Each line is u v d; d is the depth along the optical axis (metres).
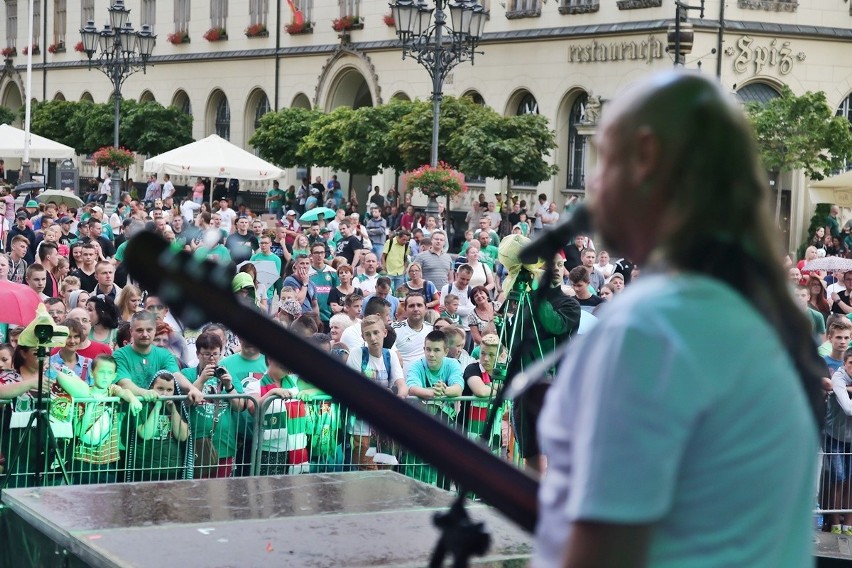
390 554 3.61
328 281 14.66
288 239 21.41
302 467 8.16
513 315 6.76
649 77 1.67
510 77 33.78
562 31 31.78
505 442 8.44
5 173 50.44
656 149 1.61
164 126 43.38
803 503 1.61
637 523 1.47
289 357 1.76
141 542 3.65
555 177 32.47
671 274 1.59
